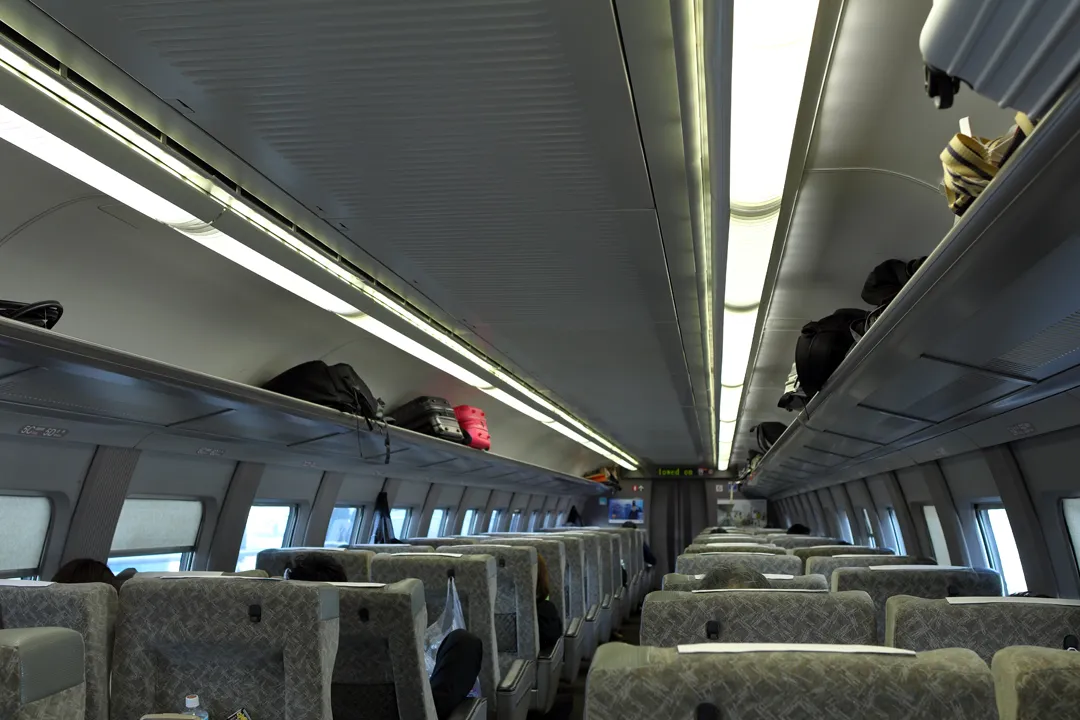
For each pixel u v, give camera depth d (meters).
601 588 10.20
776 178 3.89
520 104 2.81
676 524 26.20
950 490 7.96
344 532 11.48
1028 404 4.95
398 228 4.12
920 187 4.44
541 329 6.41
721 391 10.09
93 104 2.93
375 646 3.59
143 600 2.63
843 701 1.30
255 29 2.39
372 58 2.53
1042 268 2.83
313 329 6.95
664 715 1.32
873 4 3.05
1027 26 1.58
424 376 9.44
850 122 3.87
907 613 2.75
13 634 1.47
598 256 4.52
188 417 5.94
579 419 12.36
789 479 16.23
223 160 3.35
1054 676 1.24
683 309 5.72
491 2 2.23
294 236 4.29
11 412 4.89
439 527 15.72
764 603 2.93
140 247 4.85
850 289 6.36
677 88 2.69
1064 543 6.00
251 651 2.63
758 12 2.65
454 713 4.21
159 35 2.45
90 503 6.08
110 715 2.71
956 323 3.65
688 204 3.74
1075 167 2.09
